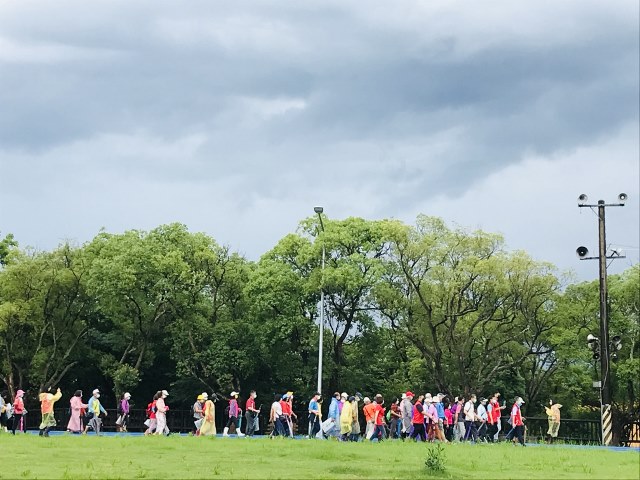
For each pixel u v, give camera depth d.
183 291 67.38
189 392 70.00
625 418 66.81
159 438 34.28
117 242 71.06
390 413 41.25
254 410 39.44
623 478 21.84
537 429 52.59
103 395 74.25
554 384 74.12
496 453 30.48
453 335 64.62
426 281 64.12
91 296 68.19
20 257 67.62
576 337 67.00
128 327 69.50
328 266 65.38
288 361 67.69
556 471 23.86
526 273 61.72
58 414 59.66
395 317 65.19
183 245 69.88
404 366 72.69
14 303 64.88
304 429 62.47
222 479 20.22
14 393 66.06
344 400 37.34
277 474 21.50
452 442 38.59
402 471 22.69
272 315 66.56
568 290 69.88
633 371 64.50
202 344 69.69
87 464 22.84
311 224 70.62
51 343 69.12
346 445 32.19
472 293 63.72
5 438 32.62
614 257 50.31
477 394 63.69
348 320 68.06
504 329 67.06
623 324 67.31
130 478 20.19
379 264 64.69
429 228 64.75
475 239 63.66
